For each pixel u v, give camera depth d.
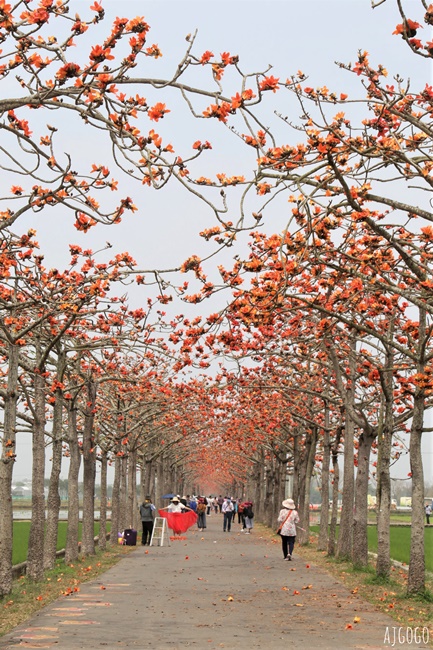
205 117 8.59
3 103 8.45
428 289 10.81
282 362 22.22
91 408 24.45
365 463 20.02
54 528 20.55
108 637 10.66
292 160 9.98
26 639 10.48
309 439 30.70
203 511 45.56
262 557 25.19
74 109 8.57
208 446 62.81
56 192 10.65
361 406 20.64
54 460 20.59
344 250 13.02
